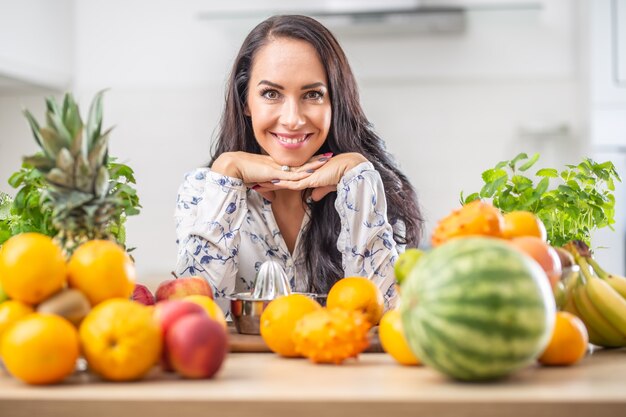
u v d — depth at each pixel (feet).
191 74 13.28
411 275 2.91
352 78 5.84
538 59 12.66
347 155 5.65
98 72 13.33
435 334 2.77
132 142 13.34
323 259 6.01
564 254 3.77
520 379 3.03
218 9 13.20
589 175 4.96
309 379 3.05
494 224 3.23
